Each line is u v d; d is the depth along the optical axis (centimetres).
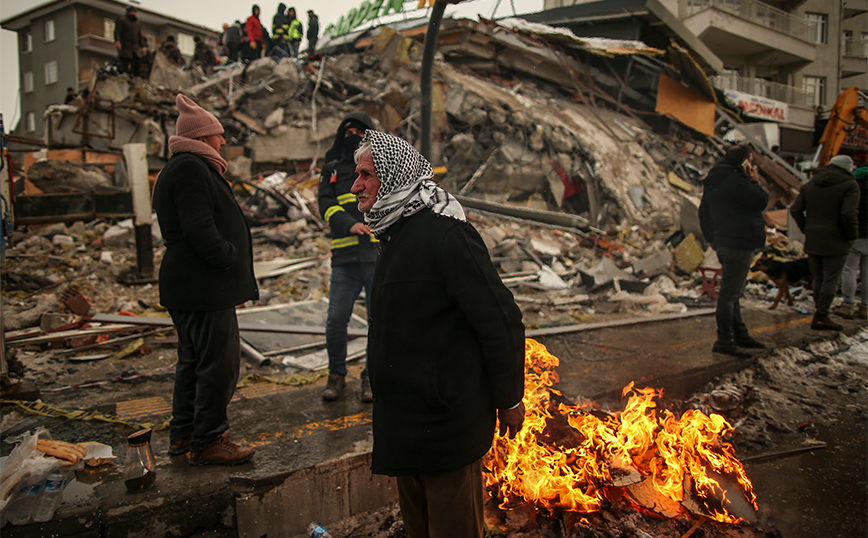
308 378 416
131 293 700
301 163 1409
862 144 1009
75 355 480
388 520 256
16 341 481
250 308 637
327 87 1514
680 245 938
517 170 1283
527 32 1418
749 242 418
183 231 227
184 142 238
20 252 834
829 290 525
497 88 1384
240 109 1487
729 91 2141
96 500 216
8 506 200
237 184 1188
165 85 1408
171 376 424
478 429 172
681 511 258
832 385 422
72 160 1066
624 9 1432
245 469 244
